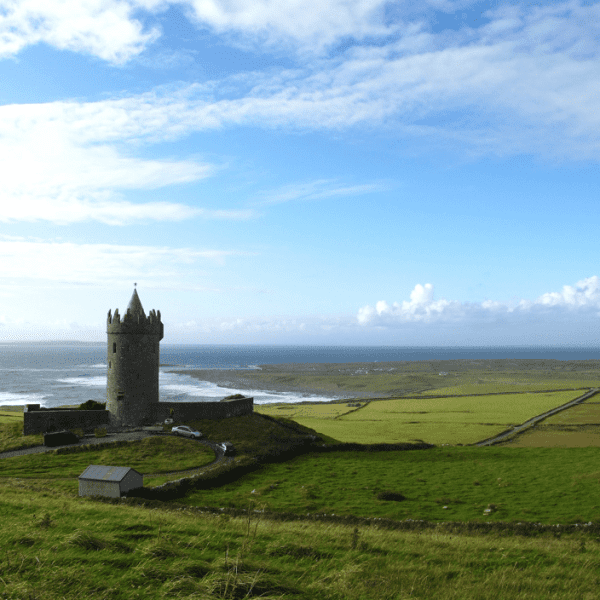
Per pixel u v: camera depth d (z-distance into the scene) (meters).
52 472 44.41
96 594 10.30
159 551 13.48
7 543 14.02
